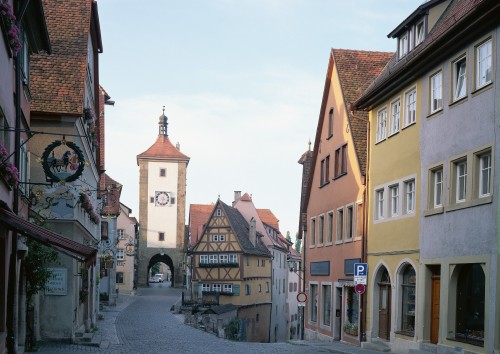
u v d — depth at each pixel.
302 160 44.50
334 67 32.03
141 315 44.84
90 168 27.80
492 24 16.73
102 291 56.69
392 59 26.86
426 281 20.56
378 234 24.81
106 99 37.12
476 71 17.78
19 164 15.18
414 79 21.83
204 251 66.06
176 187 93.06
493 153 16.59
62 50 23.09
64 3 24.55
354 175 28.31
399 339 22.34
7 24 12.42
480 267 17.42
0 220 11.84
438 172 20.30
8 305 15.48
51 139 21.86
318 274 34.16
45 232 12.41
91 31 26.41
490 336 16.30
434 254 19.91
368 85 29.70
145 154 92.69
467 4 18.78
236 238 64.94
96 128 28.83
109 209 54.69
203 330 35.81
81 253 12.30
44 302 22.31
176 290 86.38
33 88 21.97
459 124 18.56
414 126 21.81
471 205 17.56
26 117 17.88
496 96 16.53
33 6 15.24
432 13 21.78
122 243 80.62
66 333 22.38
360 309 26.09
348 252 28.80
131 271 79.88
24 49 16.69
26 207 18.69
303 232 39.44
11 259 15.45
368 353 22.25
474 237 17.44
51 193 20.31
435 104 20.52
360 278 23.00
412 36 23.03
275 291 80.56
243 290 64.94
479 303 17.42
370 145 26.11
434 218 20.02
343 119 30.17
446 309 18.78
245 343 28.92
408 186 22.53
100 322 36.38
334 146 31.86
